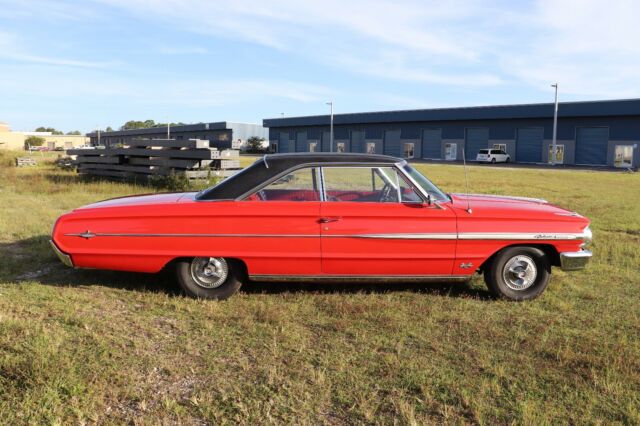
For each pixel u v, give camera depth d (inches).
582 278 255.1
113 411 124.3
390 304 207.2
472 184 904.3
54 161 1259.2
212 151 624.1
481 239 210.8
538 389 140.5
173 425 119.4
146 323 181.6
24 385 131.5
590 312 204.5
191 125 3636.8
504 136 2201.0
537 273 218.2
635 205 579.5
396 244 208.8
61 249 209.2
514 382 144.1
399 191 215.0
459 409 128.9
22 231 336.8
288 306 203.3
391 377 144.9
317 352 160.7
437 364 154.3
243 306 203.2
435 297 219.1
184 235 206.2
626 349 166.6
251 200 210.4
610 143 1902.1
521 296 217.9
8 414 119.4
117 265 210.2
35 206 455.5
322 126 2891.2
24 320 175.8
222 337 170.9
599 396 136.9
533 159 2126.0
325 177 214.1
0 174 818.2
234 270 211.0
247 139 3427.7
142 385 137.0
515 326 187.2
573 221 216.1
